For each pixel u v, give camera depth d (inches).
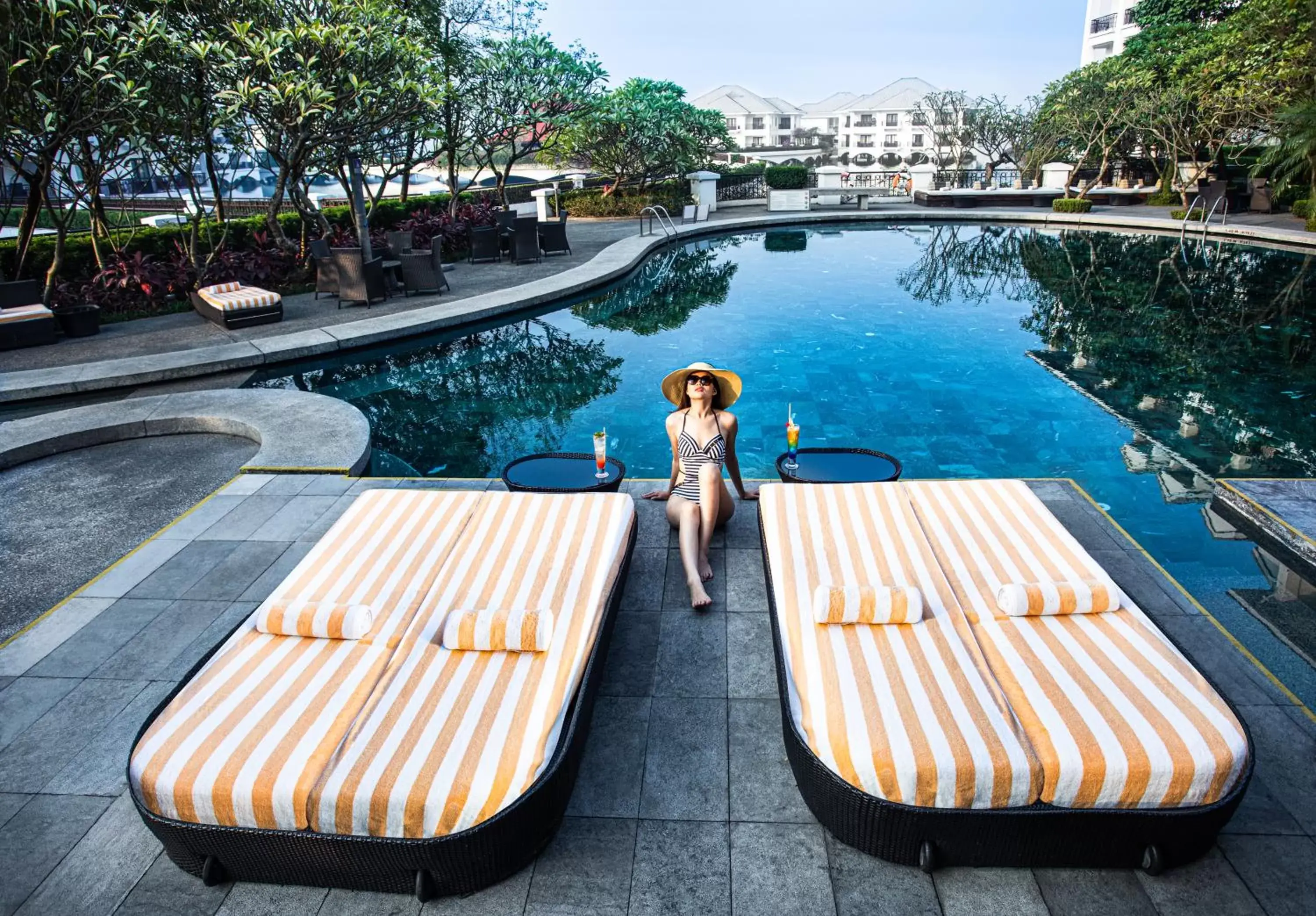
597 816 109.4
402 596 130.0
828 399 331.0
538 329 467.2
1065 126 954.1
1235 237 725.9
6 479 254.7
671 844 104.8
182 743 100.1
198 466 261.0
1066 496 197.2
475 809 93.4
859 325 458.3
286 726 102.3
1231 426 293.9
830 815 101.3
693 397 169.2
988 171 1216.8
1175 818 91.9
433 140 743.7
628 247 707.4
